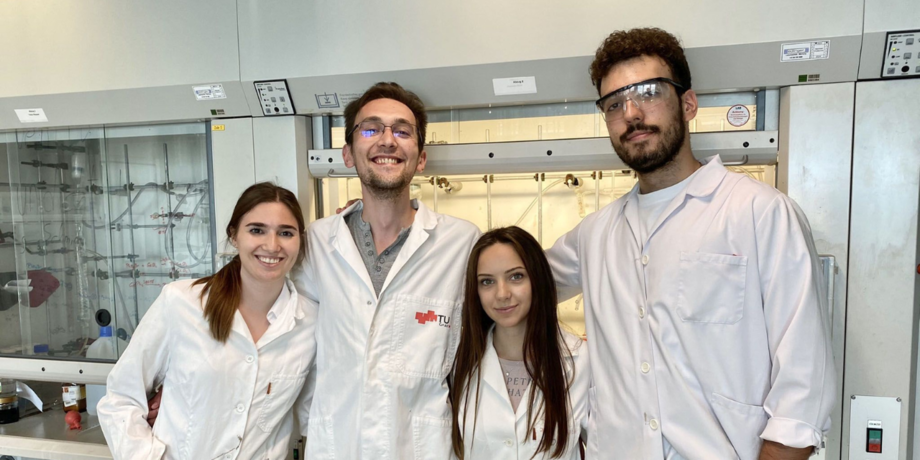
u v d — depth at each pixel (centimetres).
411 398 118
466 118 159
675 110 104
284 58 147
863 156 128
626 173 168
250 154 161
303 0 144
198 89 155
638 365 107
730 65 129
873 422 131
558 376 117
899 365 129
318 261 127
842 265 131
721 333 101
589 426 118
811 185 132
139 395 123
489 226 179
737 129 143
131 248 183
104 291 186
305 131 162
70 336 190
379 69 142
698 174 108
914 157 126
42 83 162
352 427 117
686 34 126
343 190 185
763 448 97
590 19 130
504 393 117
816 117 130
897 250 128
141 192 180
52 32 159
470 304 121
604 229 123
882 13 117
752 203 101
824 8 120
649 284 109
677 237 106
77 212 187
